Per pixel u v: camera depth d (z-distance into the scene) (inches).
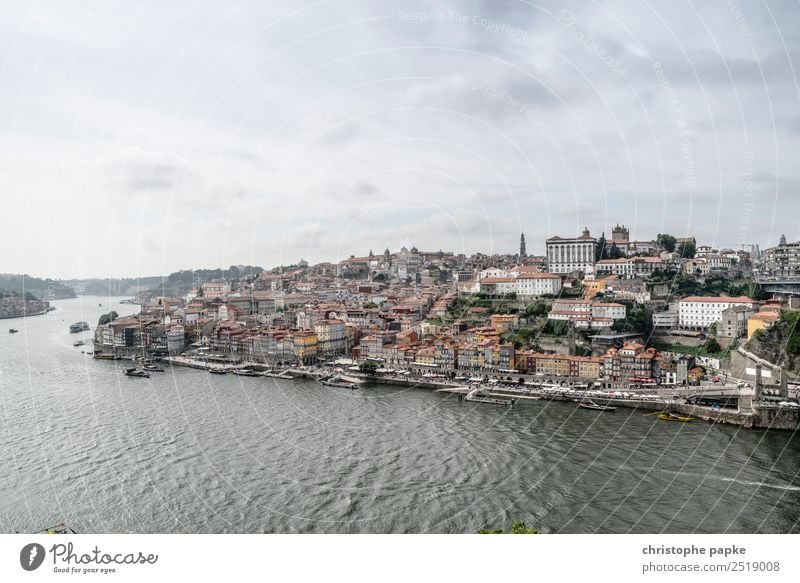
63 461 5792.3
